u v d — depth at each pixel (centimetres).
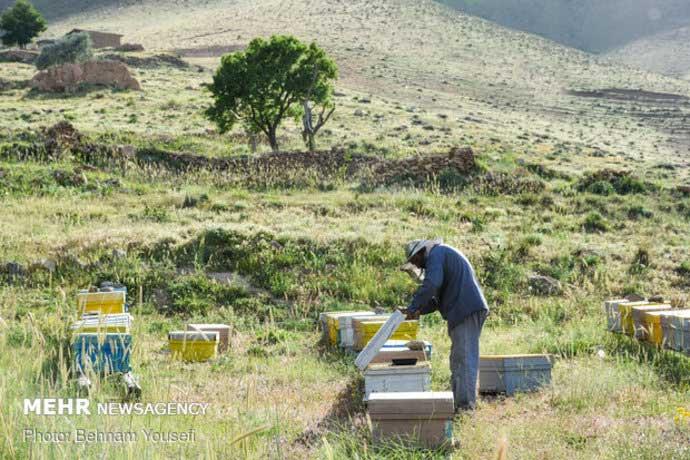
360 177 3039
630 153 5956
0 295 1414
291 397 823
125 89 6519
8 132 3472
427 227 2273
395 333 1120
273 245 1867
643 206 2878
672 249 2228
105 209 2284
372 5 15662
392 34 13200
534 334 1304
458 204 2675
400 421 607
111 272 1652
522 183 3020
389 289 1688
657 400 777
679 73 18500
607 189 3070
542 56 13588
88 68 6556
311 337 1328
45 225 2028
